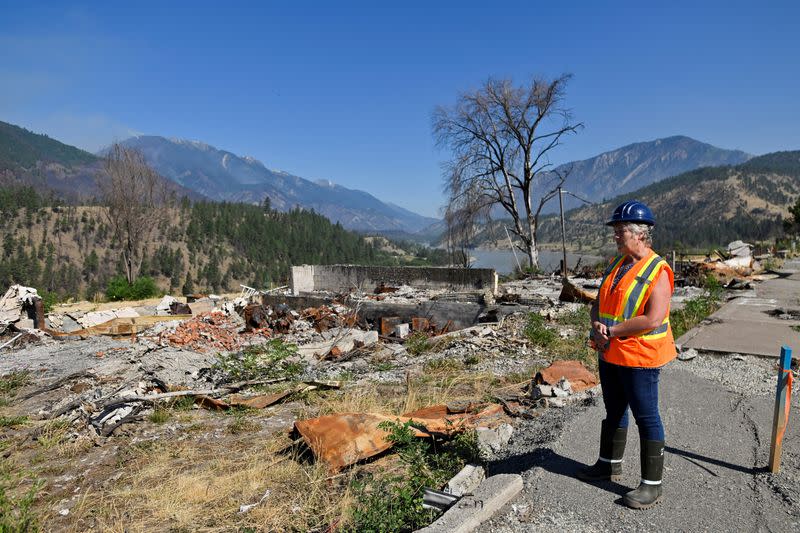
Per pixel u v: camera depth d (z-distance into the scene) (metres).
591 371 7.80
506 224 35.09
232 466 5.23
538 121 33.25
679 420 5.15
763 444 4.52
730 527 3.32
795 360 7.38
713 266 21.23
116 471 5.41
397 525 3.58
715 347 8.18
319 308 18.69
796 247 39.88
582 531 3.35
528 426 5.36
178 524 4.14
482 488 3.80
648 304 3.45
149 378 8.95
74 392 8.57
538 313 13.72
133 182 41.16
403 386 8.15
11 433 6.92
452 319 16.58
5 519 4.30
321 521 3.98
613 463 3.91
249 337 15.81
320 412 6.84
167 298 21.58
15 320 15.75
